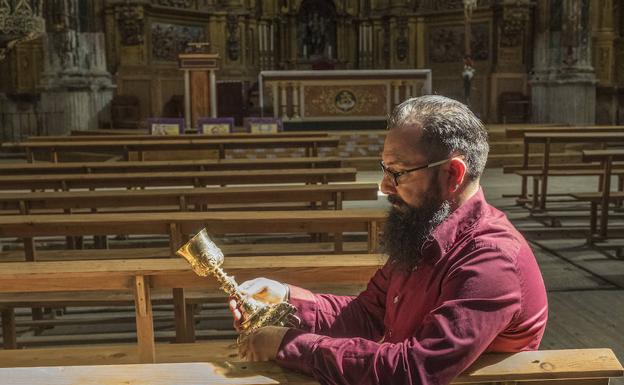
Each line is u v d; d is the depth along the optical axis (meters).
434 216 1.95
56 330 5.16
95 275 2.75
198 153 14.15
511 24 18.97
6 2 10.72
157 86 19.09
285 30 22.20
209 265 2.18
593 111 18.36
